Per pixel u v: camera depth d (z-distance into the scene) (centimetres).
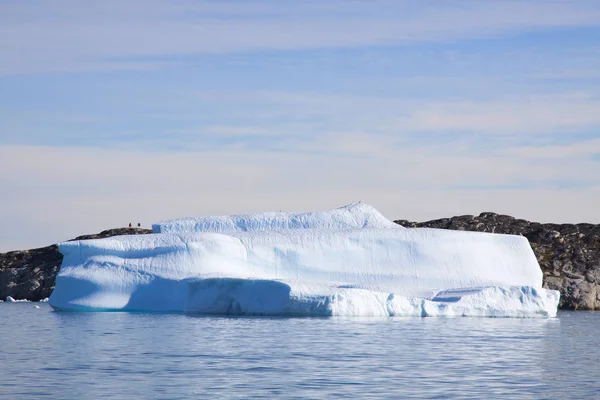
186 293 6925
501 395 2805
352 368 3375
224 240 7431
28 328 5256
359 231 7819
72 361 3544
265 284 6425
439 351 3988
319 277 7506
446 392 2844
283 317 6156
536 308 6581
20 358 3644
